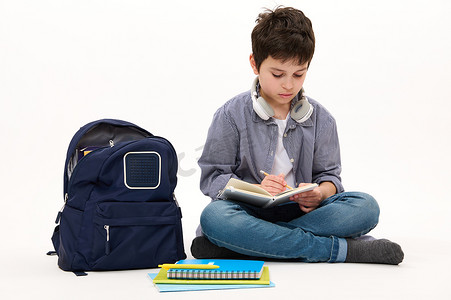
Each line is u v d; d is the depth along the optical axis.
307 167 2.36
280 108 2.36
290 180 2.35
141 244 2.01
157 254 2.03
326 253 2.05
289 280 1.83
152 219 2.02
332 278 1.85
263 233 2.01
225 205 2.07
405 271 1.95
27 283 1.85
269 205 2.08
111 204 1.99
